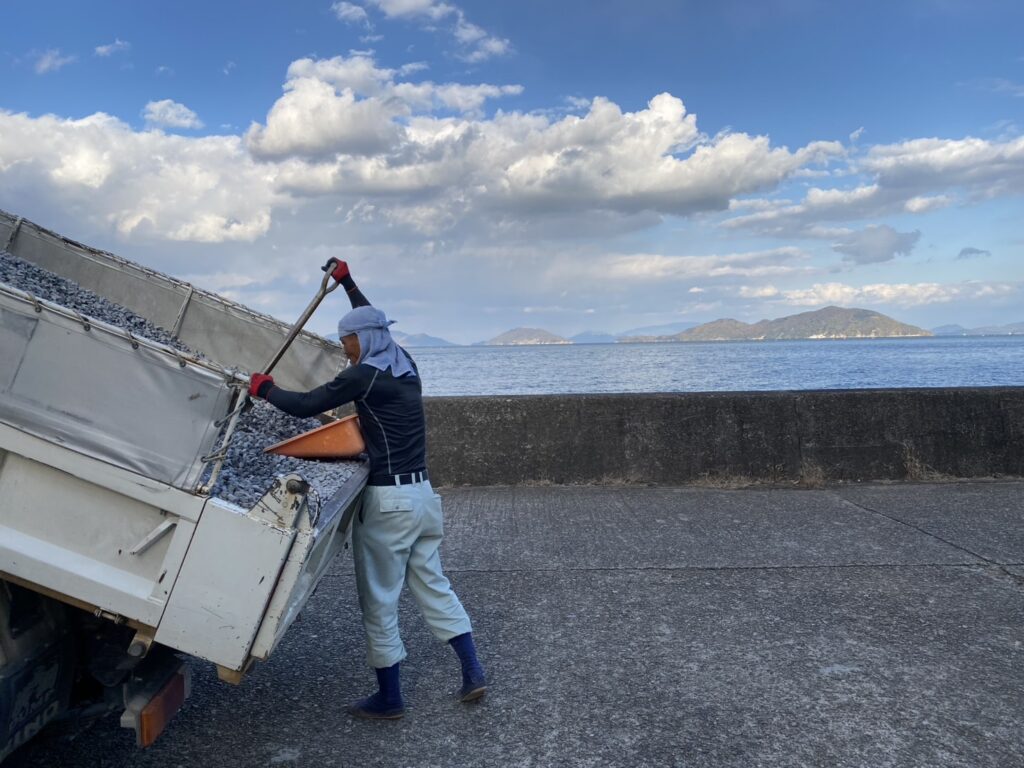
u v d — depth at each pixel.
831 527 6.24
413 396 3.41
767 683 3.69
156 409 2.32
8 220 4.72
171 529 2.36
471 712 3.45
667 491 7.50
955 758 3.04
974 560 5.39
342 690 3.67
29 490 2.36
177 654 2.72
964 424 7.86
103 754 3.03
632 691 3.63
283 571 2.40
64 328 2.28
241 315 4.56
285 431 4.07
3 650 2.27
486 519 6.59
